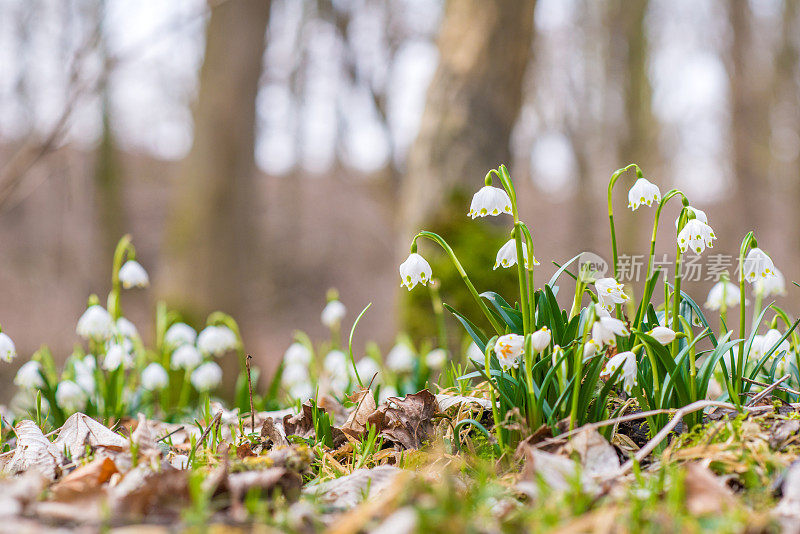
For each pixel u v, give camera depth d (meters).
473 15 2.05
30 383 1.31
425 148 2.03
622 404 1.12
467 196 1.96
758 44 4.80
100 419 1.35
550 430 1.06
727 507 0.94
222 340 1.47
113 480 1.02
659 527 0.92
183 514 0.95
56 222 5.24
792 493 0.97
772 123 4.79
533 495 0.97
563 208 6.53
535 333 1.04
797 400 1.13
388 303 6.65
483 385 1.20
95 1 3.96
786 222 4.95
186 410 1.45
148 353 1.52
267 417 1.21
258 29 3.03
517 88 2.08
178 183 3.00
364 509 0.94
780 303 4.28
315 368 1.53
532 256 1.07
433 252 1.89
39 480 0.98
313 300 6.74
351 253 7.04
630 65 4.74
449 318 1.80
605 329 1.03
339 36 4.90
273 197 6.95
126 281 1.36
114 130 5.12
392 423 1.14
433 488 0.96
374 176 5.02
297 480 1.01
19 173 1.77
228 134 2.95
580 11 5.15
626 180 4.74
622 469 0.99
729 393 1.09
